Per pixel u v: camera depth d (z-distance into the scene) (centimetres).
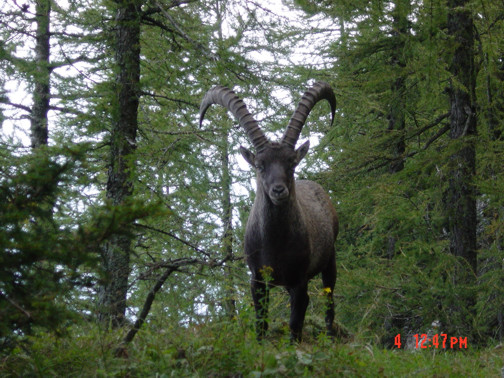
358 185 1705
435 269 1339
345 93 1528
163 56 1358
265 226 923
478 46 1339
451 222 1366
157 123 1370
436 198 1418
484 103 1359
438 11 1220
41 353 678
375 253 1903
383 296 1479
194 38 1337
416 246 1420
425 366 768
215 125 1413
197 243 1373
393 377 707
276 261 934
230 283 1231
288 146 962
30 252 539
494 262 1395
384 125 1902
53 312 530
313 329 1164
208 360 638
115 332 755
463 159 1352
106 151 1363
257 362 632
